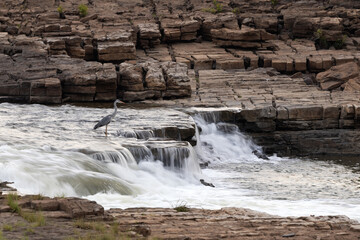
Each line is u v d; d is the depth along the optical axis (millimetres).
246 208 36000
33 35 90562
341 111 67750
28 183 38531
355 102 70562
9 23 95750
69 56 81125
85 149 46219
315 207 40000
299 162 61844
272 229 27375
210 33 103750
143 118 61281
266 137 66062
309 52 97250
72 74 72812
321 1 116250
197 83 82875
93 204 28719
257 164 60312
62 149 45969
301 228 27844
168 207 36812
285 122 67312
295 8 112875
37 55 79312
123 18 102312
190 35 102250
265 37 99250
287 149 66188
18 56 79188
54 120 58844
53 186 38969
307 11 109562
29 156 43031
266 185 49188
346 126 67625
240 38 98562
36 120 58500
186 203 39344
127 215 29672
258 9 113562
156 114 63938
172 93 75188
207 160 60438
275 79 84125
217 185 48688
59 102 71250
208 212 32938
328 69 91250
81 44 89062
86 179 40719
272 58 92438
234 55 96500
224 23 103250
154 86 74812
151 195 41750
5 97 70438
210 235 25312
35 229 24906
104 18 100938
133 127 56062
